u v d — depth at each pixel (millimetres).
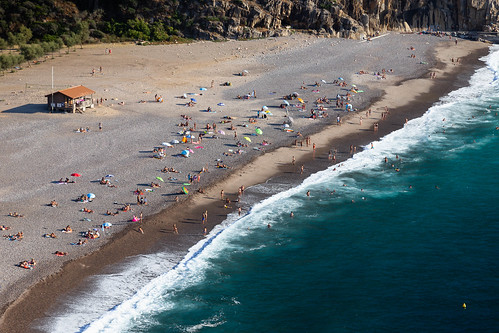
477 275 69250
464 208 86062
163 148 104562
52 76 144625
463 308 63344
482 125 120688
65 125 115125
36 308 61781
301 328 61062
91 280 67125
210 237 77812
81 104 123250
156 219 80688
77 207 82188
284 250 75562
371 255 74375
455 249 75188
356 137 114938
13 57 153875
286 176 96812
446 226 81062
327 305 64625
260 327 61219
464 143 111438
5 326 58812
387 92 142625
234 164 99812
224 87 144875
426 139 113688
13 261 68688
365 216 84188
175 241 76312
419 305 64188
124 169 95375
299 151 107062
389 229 80625
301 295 66438
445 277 69188
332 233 79562
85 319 61000
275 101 134125
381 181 95562
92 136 109688
